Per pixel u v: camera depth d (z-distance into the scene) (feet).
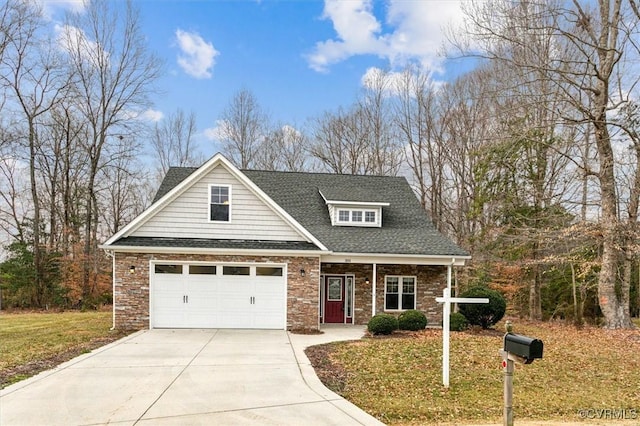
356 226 59.21
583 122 53.98
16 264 85.71
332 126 120.37
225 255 46.75
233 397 22.58
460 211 99.25
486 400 24.06
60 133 93.61
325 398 22.63
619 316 54.13
